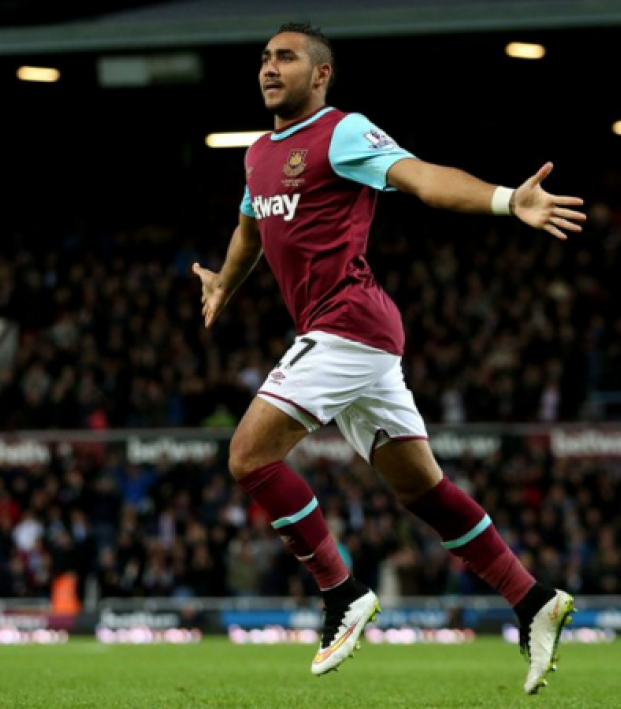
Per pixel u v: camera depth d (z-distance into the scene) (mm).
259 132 45875
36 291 44594
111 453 33125
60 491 32812
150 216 48750
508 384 36812
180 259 46250
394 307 9656
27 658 19953
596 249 42812
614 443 31516
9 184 49062
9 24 35125
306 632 30250
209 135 46250
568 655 20500
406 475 9938
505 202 8258
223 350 41844
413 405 9891
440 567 30547
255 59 37281
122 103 44125
